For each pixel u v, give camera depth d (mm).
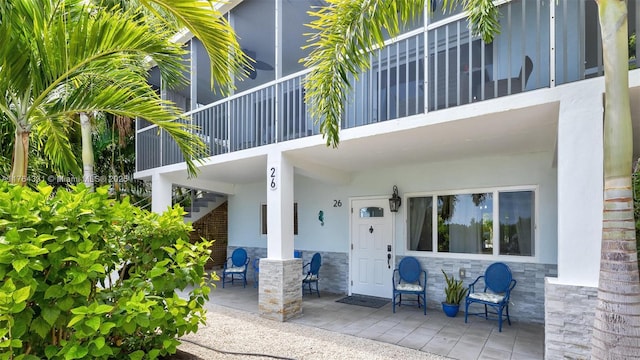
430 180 6352
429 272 6270
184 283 2643
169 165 7219
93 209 2135
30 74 2752
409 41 4613
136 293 2283
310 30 7012
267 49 7820
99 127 8938
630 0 3424
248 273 9133
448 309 5535
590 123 3070
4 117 3916
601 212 3000
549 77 3369
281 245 5371
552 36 3270
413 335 4598
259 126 5875
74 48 2791
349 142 4754
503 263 5527
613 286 2045
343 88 3654
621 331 1995
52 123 3941
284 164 5465
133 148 10281
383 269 6828
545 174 5367
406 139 4590
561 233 3143
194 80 6941
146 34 3018
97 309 1896
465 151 5352
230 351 3707
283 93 5562
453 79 4312
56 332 2139
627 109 2074
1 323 1718
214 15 2699
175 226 2859
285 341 4168
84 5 2990
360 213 7180
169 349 2549
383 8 3201
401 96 4855
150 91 3676
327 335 4520
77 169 4609
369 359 3715
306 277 7012
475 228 5949
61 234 1917
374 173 7031
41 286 1876
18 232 1750
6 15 2492
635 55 3135
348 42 3266
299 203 8172
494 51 3729
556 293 3113
